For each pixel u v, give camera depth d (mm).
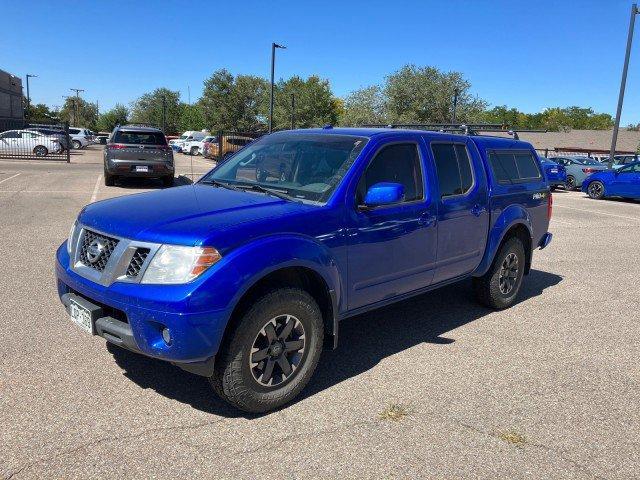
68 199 12961
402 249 4402
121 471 2881
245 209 3648
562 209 16328
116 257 3318
